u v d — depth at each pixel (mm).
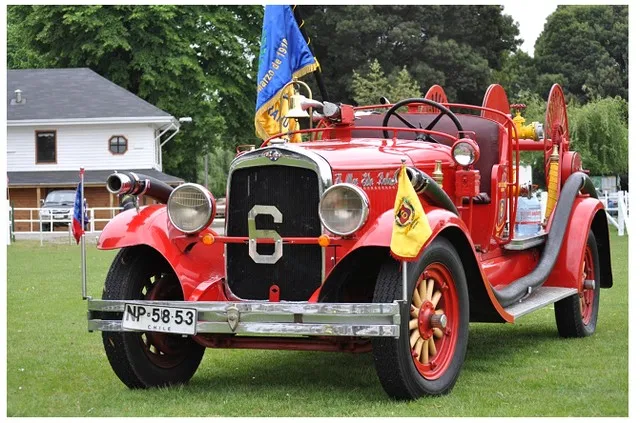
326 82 36156
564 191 7742
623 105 33375
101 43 35219
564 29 43031
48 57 37938
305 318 4973
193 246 5715
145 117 33781
